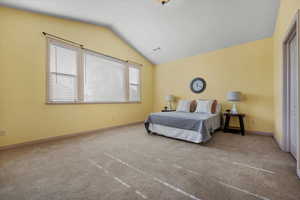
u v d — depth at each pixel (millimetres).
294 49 2088
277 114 2848
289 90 2291
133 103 4883
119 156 2160
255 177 1565
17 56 2537
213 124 3221
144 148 2518
